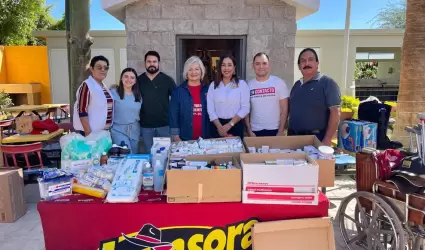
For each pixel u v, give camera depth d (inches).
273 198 87.4
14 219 136.6
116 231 89.5
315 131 132.1
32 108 305.1
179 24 185.9
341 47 420.2
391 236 102.1
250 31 188.2
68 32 211.2
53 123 202.8
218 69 136.9
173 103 136.4
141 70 187.5
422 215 87.2
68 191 93.7
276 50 190.9
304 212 89.9
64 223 89.0
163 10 184.7
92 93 131.6
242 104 134.4
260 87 135.3
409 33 189.8
